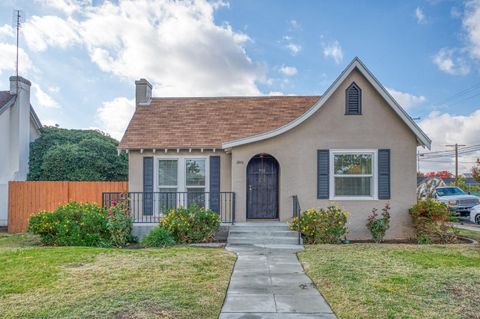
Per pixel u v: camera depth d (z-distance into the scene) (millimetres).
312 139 12570
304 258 8812
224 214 13328
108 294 5953
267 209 13258
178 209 11805
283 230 11547
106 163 18016
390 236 12289
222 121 14727
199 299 5773
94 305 5441
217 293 6102
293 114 15039
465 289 6309
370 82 12359
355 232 12352
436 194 21859
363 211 12398
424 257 8812
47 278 6891
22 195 14938
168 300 5676
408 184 12398
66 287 6340
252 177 13305
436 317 5090
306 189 12508
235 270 7742
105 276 7027
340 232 11281
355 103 12570
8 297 5836
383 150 12469
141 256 8805
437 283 6645
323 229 11141
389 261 8383
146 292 6059
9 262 8109
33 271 7363
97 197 14844
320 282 6797
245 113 15180
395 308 5422
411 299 5820
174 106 15672
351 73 12555
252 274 7430
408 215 12328
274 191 13297
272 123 14531
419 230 11891
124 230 11461
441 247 10195
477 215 18359
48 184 14938
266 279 7070
